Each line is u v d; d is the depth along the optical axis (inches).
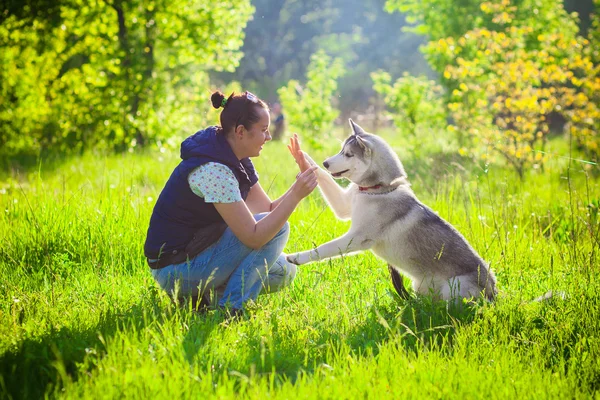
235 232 145.9
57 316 144.3
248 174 162.9
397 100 582.2
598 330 148.6
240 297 155.0
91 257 197.8
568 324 149.8
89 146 527.8
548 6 611.8
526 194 335.9
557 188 364.5
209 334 135.3
